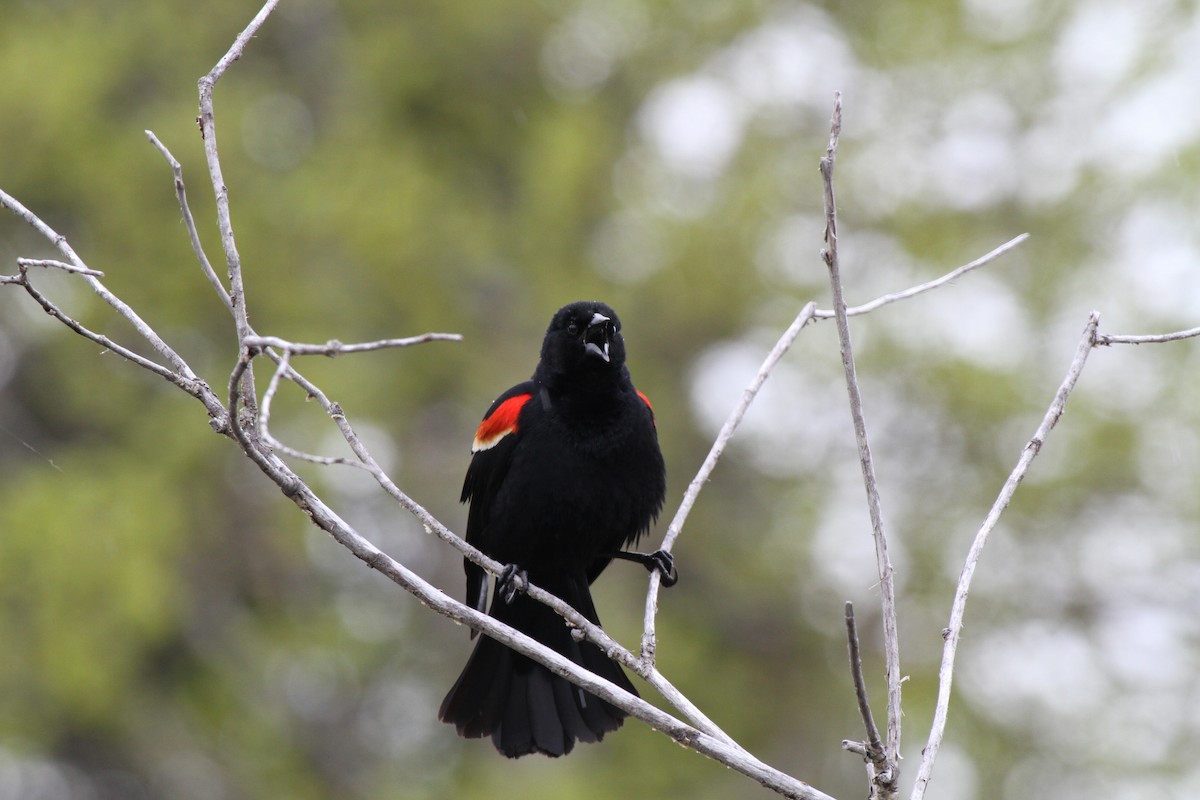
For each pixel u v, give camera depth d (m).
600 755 16.66
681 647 16.83
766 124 17.25
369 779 17.27
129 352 4.86
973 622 16.05
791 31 18.00
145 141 16.50
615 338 6.82
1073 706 15.91
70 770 18.47
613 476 6.76
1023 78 16.92
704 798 16.53
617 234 17.56
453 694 6.66
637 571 17.42
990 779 15.99
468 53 18.56
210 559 16.97
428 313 17.16
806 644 17.38
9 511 15.59
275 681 17.66
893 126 17.33
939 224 16.64
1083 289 15.80
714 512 17.14
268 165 17.45
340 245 16.56
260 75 18.23
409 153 17.98
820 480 16.36
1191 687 15.58
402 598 17.34
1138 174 15.91
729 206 16.58
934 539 16.02
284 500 16.33
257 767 17.23
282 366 3.97
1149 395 15.37
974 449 16.11
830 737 16.94
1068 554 16.17
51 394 17.42
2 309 16.84
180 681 17.50
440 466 17.11
